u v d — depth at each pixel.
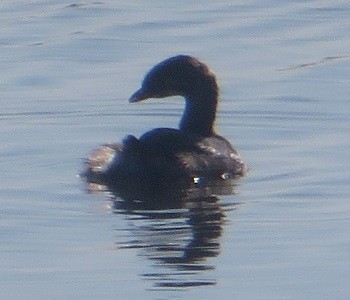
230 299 13.06
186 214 15.35
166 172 16.14
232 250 14.30
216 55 23.00
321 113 19.70
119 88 21.08
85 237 14.68
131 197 15.87
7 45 23.62
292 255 14.13
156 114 19.94
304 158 17.52
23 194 16.06
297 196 15.97
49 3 26.59
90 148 18.08
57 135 18.75
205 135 17.58
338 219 15.18
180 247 14.37
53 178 16.66
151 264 13.92
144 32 24.42
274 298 13.07
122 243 14.49
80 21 25.23
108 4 26.41
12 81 21.53
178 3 26.44
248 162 17.34
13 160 17.52
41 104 20.28
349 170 16.91
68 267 13.89
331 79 21.42
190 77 17.61
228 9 25.91
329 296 13.10
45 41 23.83
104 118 19.69
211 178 16.38
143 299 13.09
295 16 25.38
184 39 23.97
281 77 21.58
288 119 19.47
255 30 24.50
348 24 24.81
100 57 22.91
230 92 20.83
